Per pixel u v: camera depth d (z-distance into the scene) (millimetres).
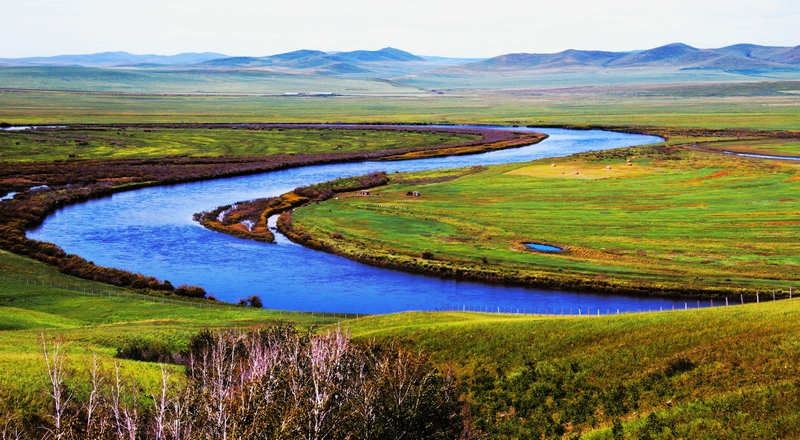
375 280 88188
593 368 40062
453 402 36938
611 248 98062
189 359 45094
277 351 36156
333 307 77938
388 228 112875
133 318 69312
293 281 87750
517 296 80812
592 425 34344
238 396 28688
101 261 95688
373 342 46000
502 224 114125
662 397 34906
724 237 101812
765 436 28391
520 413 37219
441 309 76625
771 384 32500
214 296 81938
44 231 112250
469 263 92562
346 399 30906
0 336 52781
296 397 28375
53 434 27172
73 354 45938
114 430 28500
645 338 42938
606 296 80062
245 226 115875
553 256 95000
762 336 39312
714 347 38969
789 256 91500
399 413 31844
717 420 30594
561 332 46688
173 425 27547
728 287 79625
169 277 89312
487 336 47969
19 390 33656
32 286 80000
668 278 84125
